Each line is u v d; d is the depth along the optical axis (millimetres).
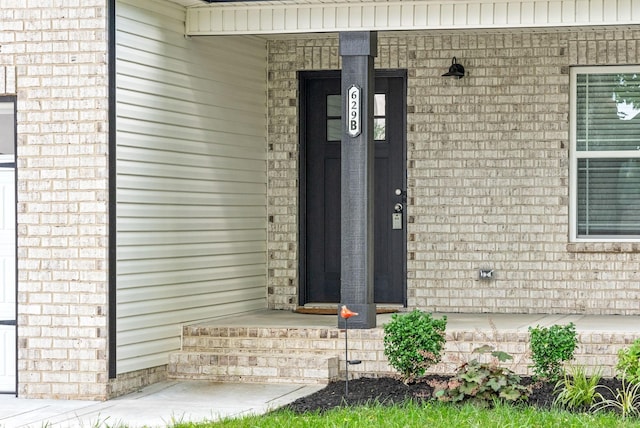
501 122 14211
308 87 14922
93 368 11141
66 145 11242
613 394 10391
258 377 12102
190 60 12805
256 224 14453
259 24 12539
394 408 9859
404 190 14531
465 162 14289
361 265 12211
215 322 13094
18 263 11352
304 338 12367
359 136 12234
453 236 14312
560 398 10109
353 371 12148
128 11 11586
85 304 11180
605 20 11844
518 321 13117
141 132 11781
